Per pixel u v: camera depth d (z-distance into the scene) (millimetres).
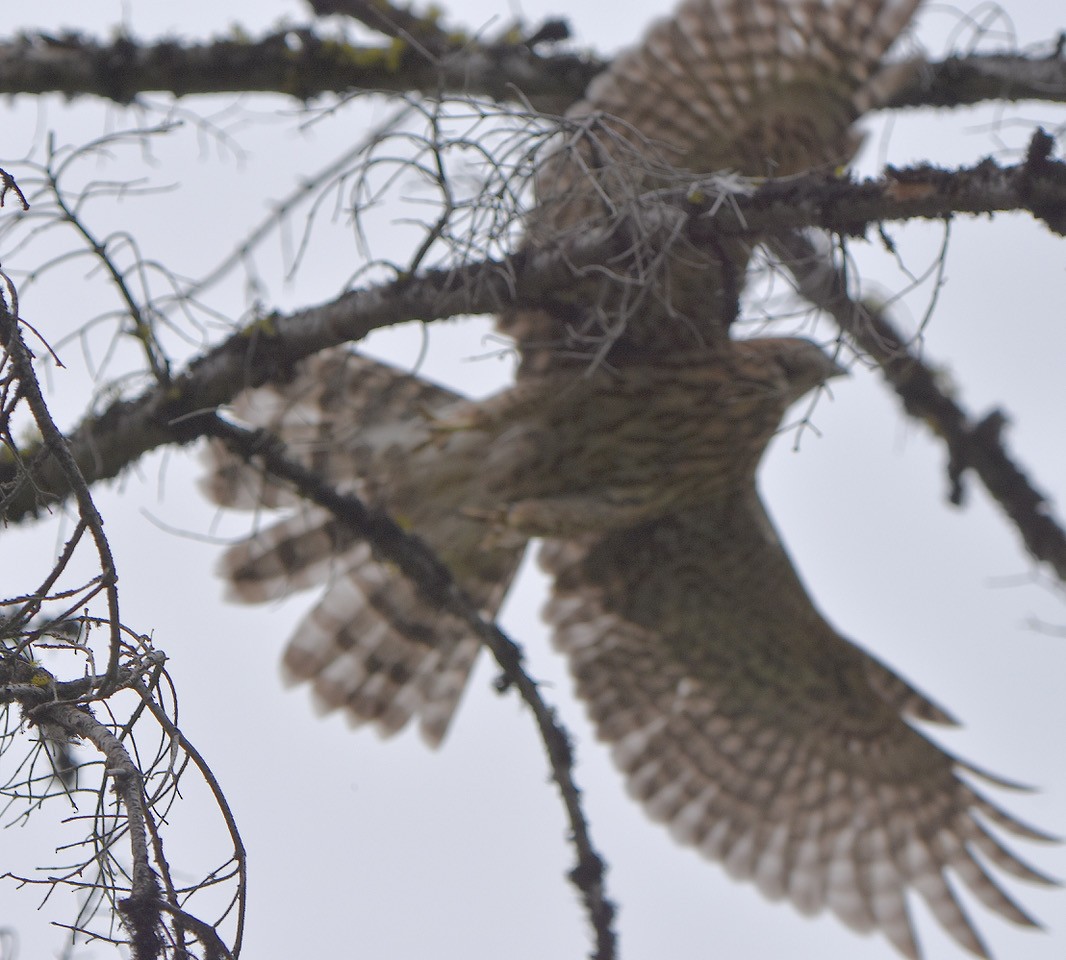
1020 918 15383
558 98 11773
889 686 15055
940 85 11781
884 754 15586
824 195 8625
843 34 11672
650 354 11820
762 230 8930
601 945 9500
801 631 14781
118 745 6543
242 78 11414
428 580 10523
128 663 6918
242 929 6211
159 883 6293
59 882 6301
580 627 15227
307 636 14398
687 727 15828
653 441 12414
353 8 11539
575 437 12344
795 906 15703
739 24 11539
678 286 10898
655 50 11328
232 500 12500
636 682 15602
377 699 14492
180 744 6504
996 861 15453
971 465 14734
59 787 6891
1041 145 8031
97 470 10008
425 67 11609
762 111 11422
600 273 10305
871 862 15734
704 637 15195
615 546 14500
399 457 12695
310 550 13781
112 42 11234
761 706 15703
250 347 9727
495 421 11891
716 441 12602
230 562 13758
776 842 15883
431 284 9352
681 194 9172
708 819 15852
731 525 13914
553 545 14742
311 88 11516
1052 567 14516
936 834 15609
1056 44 11633
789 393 12602
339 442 12617
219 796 6414
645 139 8953
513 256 9320
